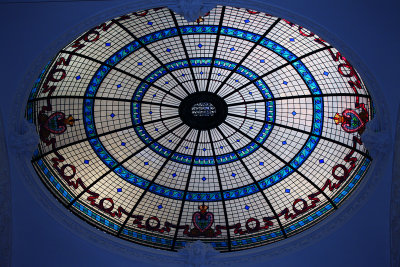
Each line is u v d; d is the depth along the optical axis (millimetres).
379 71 11648
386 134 12086
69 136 15000
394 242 13000
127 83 15188
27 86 11969
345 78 13875
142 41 14359
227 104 15734
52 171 14305
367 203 13094
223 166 16219
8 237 13219
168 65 15047
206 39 14391
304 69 14484
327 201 14648
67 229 13586
